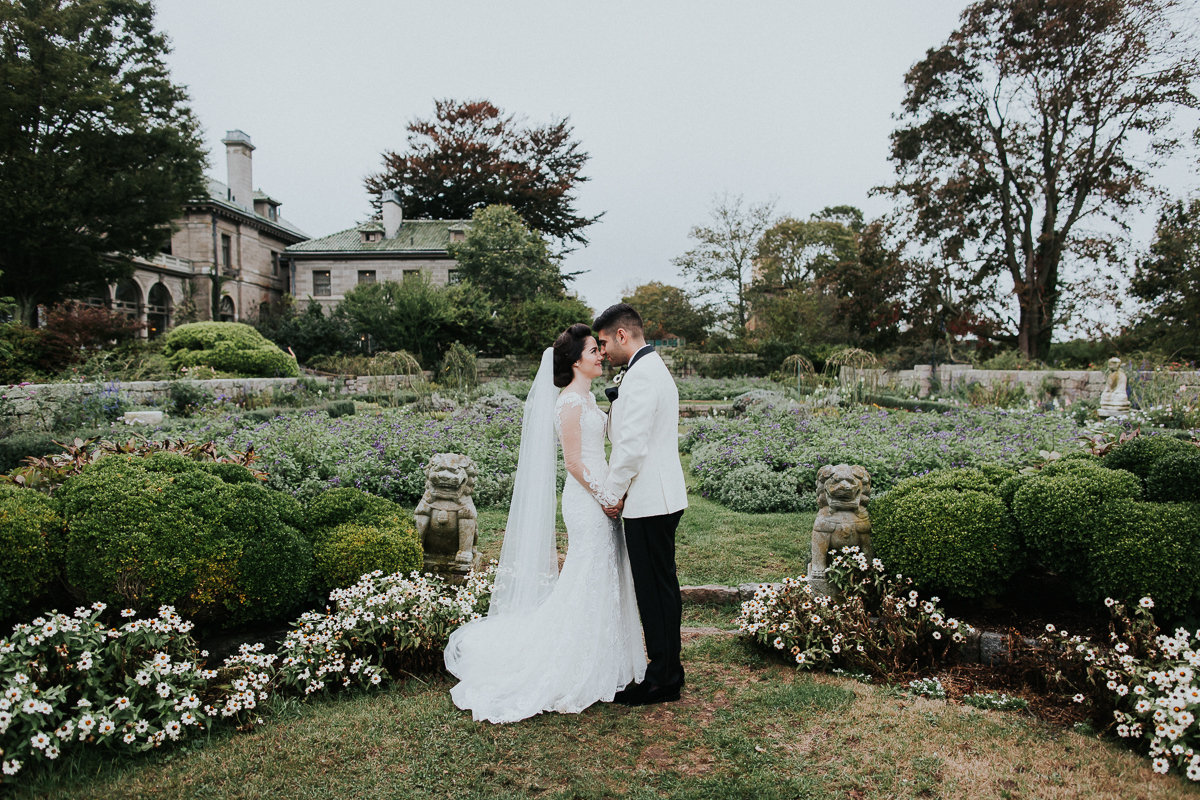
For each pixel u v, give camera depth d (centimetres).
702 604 441
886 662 329
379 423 979
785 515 673
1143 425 1097
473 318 2736
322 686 297
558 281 3628
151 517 296
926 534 362
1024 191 2383
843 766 248
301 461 735
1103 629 348
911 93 2467
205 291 2909
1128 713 264
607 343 316
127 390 1068
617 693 305
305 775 241
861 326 2770
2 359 1188
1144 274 2273
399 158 3959
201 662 289
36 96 1666
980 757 253
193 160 1980
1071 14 2112
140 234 1892
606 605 307
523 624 322
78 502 302
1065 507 340
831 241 4106
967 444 852
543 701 289
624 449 295
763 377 2936
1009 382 1661
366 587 338
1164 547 310
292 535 336
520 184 3962
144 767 245
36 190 1634
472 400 1655
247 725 272
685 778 240
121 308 2530
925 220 2473
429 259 3403
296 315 2788
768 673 332
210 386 1260
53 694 240
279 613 331
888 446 834
